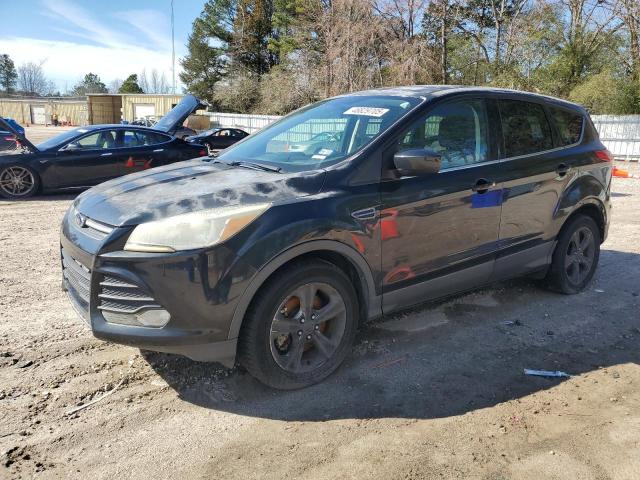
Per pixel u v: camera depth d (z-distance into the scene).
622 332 4.23
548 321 4.42
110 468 2.58
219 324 2.93
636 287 5.28
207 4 53.66
